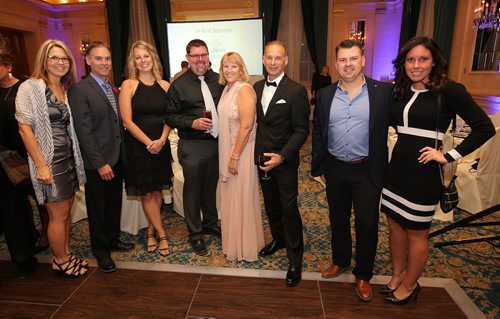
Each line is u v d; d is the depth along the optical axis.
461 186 3.45
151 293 2.23
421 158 1.75
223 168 2.46
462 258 2.60
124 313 2.04
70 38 10.57
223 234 2.63
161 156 2.61
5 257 2.71
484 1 5.29
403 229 2.05
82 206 3.39
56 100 2.13
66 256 2.43
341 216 2.21
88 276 2.43
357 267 2.14
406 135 1.84
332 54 9.23
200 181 2.69
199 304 2.12
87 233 3.14
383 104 1.89
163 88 2.59
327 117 2.03
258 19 8.64
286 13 8.76
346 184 2.08
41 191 2.14
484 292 2.20
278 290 2.24
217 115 2.58
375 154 1.94
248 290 2.25
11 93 2.30
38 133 2.07
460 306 2.07
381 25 9.04
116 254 2.75
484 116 1.64
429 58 1.68
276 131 2.20
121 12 9.12
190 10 8.95
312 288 2.26
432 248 2.76
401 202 1.89
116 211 2.66
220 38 8.84
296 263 2.29
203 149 2.60
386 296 2.12
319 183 4.45
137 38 9.30
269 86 2.22
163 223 3.34
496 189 3.28
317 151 2.18
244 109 2.24
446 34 6.68
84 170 2.33
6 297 2.21
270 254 2.68
